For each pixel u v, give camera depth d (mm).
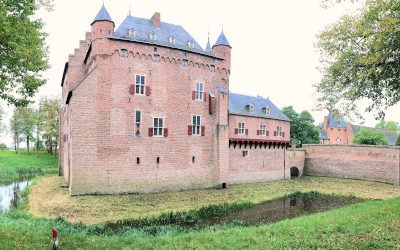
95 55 28734
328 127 86562
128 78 29594
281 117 46969
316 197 32844
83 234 15273
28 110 67000
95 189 27828
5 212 21641
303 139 66188
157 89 31125
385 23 12875
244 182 40469
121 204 24891
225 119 35875
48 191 29406
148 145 30484
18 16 14125
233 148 39469
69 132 30141
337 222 15555
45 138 64750
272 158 44656
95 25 28672
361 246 12031
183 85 32938
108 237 14508
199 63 34125
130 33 30438
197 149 33906
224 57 36250
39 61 15406
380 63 14578
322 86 17453
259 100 46625
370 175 44594
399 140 61812
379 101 16453
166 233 17750
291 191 35344
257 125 42438
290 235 14008
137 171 29797
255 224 21031
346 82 16438
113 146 28672
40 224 17078
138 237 15047
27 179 41688
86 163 27547
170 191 31641
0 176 42406
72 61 34500
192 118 33562
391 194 34750
